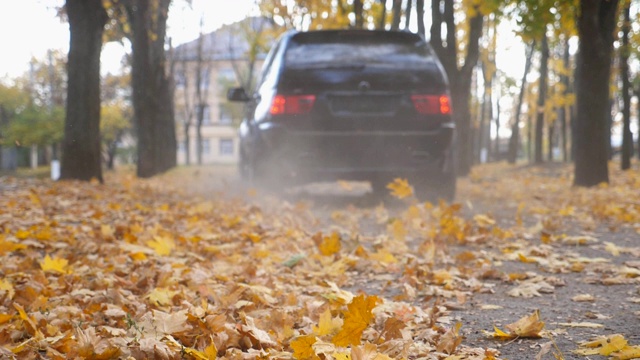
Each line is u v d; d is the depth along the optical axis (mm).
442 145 9352
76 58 14266
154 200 10867
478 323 3701
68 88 14359
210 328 3160
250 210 8680
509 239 6852
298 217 8266
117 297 3881
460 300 4199
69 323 3391
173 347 2961
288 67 9273
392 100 9266
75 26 14289
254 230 7168
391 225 6922
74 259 5355
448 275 4809
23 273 4648
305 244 6348
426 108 9289
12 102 48844
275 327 3354
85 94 14297
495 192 13562
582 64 14250
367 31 9523
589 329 3514
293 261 5316
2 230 6930
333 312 3656
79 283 4480
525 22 15234
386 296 4438
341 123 9195
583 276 5055
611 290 4520
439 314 3877
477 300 4320
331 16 24281
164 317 3234
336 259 5582
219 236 6695
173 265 4980
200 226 7328
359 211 9273
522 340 3328
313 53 9344
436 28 20625
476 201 11102
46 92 50281
